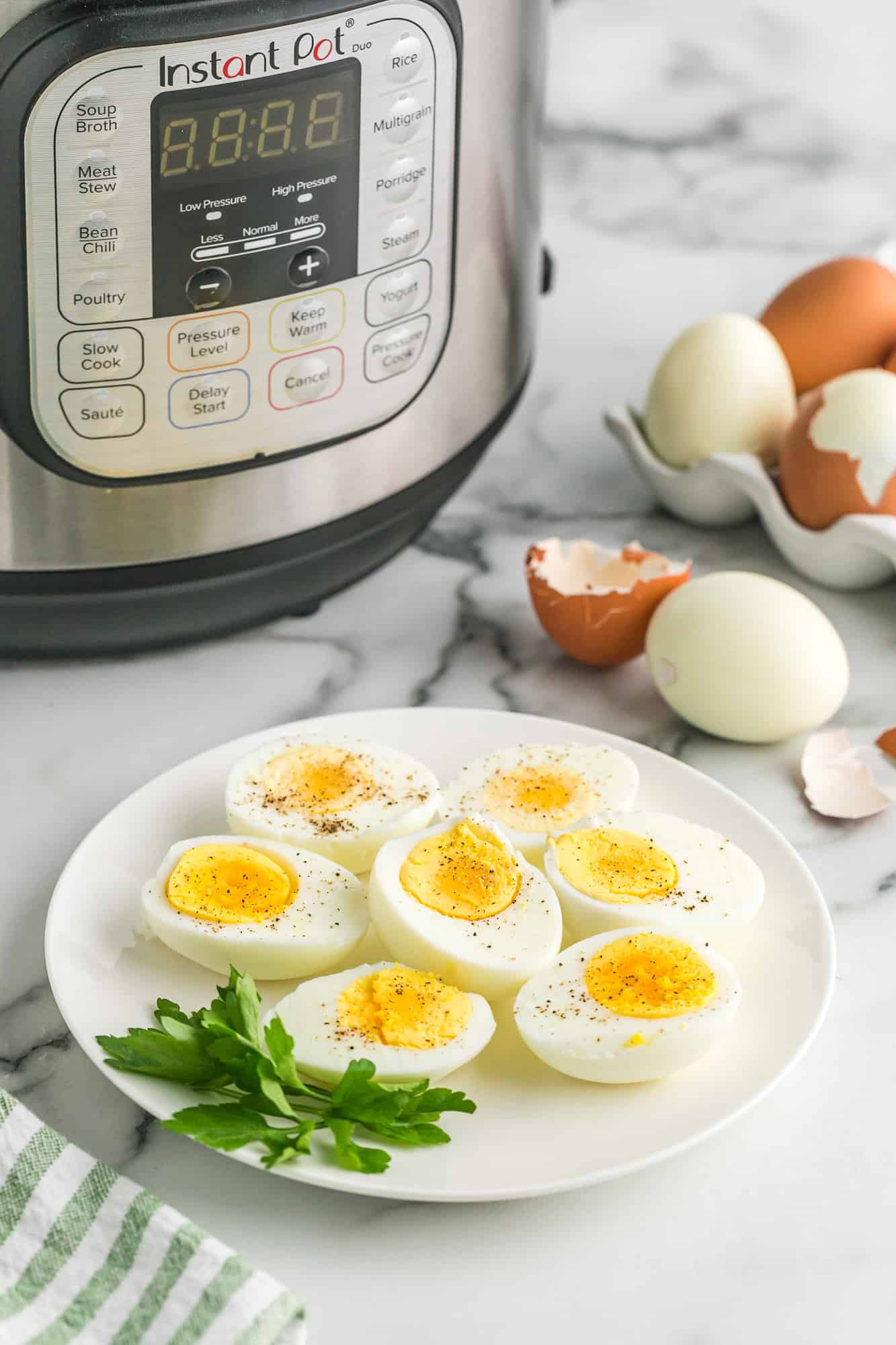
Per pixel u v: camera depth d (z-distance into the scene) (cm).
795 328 107
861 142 130
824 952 86
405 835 88
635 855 87
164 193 86
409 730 94
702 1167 82
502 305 97
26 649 96
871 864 91
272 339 90
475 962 83
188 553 92
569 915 86
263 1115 80
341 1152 79
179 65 84
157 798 91
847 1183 81
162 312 88
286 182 87
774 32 134
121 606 93
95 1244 77
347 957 86
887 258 113
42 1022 85
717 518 106
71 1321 76
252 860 86
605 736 93
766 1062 83
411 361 93
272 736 93
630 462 110
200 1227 79
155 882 86
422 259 92
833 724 97
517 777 90
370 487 94
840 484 99
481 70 91
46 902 89
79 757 94
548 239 124
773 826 90
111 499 91
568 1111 81
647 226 125
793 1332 78
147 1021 84
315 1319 78
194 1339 75
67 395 88
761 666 93
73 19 83
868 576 102
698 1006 82
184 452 90
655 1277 79
